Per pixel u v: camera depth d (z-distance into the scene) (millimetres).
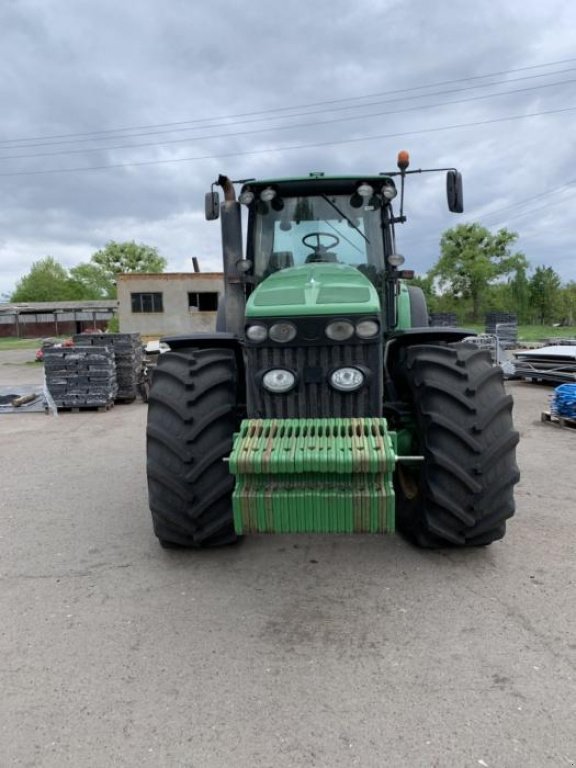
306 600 3289
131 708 2436
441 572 3568
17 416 10266
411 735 2236
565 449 6594
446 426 3393
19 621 3139
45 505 5098
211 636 2951
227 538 3781
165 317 26328
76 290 81562
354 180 4359
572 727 2254
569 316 54656
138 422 9398
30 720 2379
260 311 3295
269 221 4484
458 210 4406
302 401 3342
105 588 3492
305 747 2193
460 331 3865
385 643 2846
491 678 2559
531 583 3400
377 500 2924
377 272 4422
